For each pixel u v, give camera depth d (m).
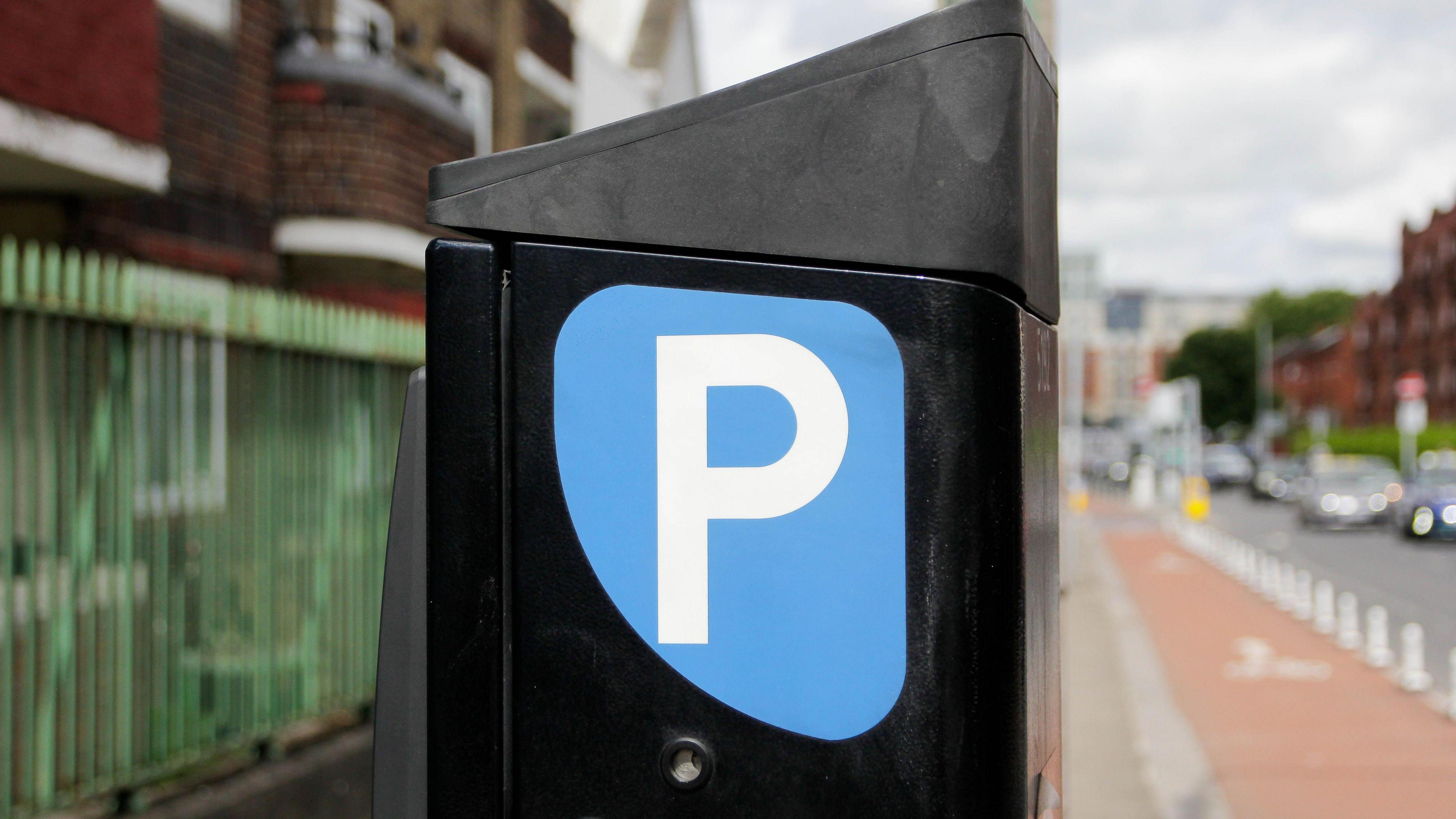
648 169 1.36
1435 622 12.49
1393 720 7.67
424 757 1.48
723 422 1.34
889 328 1.30
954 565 1.28
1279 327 101.19
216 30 7.00
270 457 4.91
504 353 1.40
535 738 1.37
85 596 3.97
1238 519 31.34
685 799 1.33
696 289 1.35
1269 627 12.06
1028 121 1.32
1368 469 28.52
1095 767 6.14
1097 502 40.34
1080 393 15.16
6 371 3.69
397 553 1.50
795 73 1.34
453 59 10.11
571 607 1.36
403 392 5.91
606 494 1.36
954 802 1.27
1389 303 61.31
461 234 1.55
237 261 7.15
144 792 4.27
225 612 4.61
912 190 1.30
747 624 1.33
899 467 1.30
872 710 1.30
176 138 6.67
